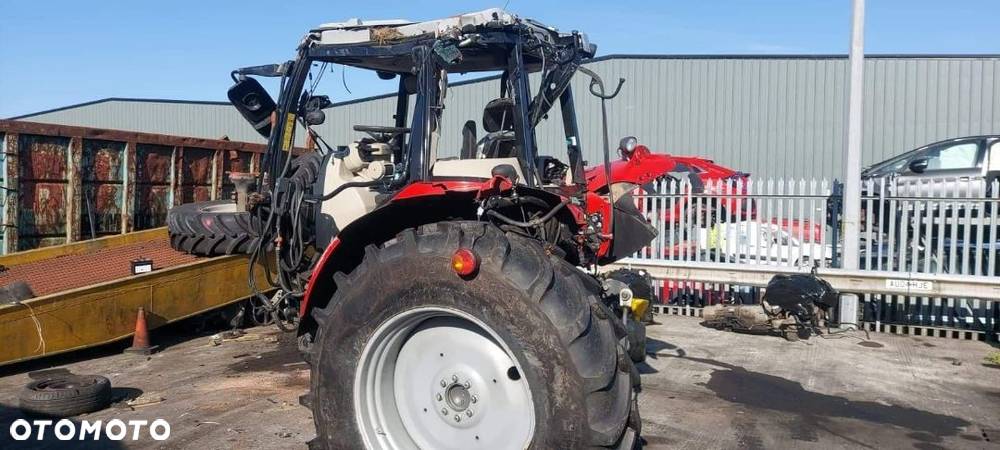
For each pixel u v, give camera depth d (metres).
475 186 3.87
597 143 19.17
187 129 24.31
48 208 7.68
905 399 5.91
